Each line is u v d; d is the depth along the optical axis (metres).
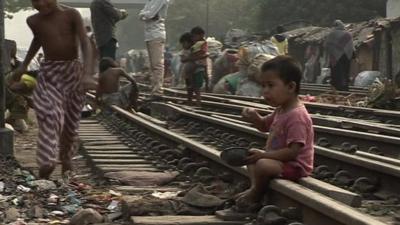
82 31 6.43
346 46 20.27
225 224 4.70
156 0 16.70
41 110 6.39
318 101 17.61
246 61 19.58
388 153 8.20
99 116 14.38
